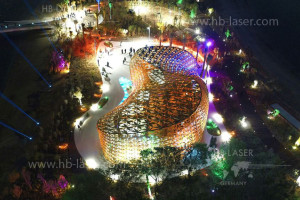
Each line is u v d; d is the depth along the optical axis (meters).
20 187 40.84
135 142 40.31
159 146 41.09
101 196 36.22
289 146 48.16
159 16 92.19
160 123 40.72
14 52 74.50
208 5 101.94
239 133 50.69
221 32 85.75
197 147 38.47
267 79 65.69
